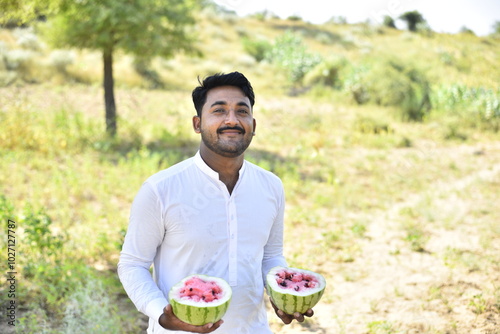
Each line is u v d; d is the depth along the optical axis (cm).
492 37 2462
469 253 641
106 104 1239
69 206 741
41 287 438
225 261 215
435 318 471
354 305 504
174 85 2064
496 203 884
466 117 1634
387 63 1919
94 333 396
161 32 1173
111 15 1066
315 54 2538
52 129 1116
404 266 603
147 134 1318
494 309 488
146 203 209
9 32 2303
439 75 2077
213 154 214
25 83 1719
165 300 199
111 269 536
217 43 2969
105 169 950
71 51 2112
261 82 2209
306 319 474
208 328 184
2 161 909
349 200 878
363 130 1509
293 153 1236
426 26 2912
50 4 795
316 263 609
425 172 1114
